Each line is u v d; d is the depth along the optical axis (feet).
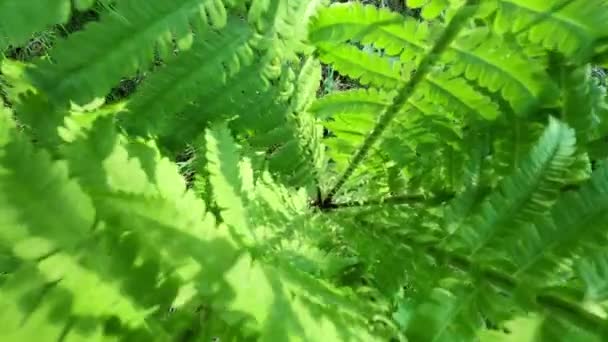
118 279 0.68
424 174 1.32
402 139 1.29
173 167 0.84
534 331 0.87
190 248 0.74
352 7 1.02
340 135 1.36
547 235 0.94
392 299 1.17
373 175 1.42
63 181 0.63
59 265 0.63
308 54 1.16
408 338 0.92
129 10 0.85
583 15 0.97
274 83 1.27
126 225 0.71
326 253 1.14
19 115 0.87
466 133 1.24
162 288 0.72
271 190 1.12
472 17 1.01
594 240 0.92
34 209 0.61
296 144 1.37
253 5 1.00
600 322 0.88
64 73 0.85
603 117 1.18
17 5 0.72
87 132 0.79
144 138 1.05
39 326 0.61
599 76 1.97
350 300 1.05
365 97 1.21
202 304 0.78
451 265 1.01
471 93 1.14
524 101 1.12
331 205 1.46
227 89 1.15
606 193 0.93
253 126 1.27
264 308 0.79
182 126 1.17
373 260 1.17
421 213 1.24
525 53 1.07
